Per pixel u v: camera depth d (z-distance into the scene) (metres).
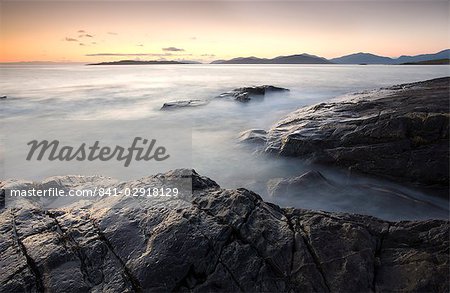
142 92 36.75
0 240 5.56
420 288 4.66
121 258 5.20
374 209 9.48
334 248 5.34
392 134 10.83
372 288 4.78
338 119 13.68
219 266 5.04
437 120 10.35
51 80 57.88
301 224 6.01
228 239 5.45
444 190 9.88
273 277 4.92
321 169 11.41
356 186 10.47
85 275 4.96
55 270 4.97
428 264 4.98
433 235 5.71
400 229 5.96
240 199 6.46
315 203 9.66
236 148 13.98
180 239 5.32
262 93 27.89
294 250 5.33
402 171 10.23
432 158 10.03
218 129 18.05
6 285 4.68
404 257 5.27
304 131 12.80
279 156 12.26
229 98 26.34
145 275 4.83
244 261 5.09
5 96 31.62
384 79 50.88
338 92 32.19
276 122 17.55
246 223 5.79
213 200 6.57
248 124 19.05
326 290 4.73
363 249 5.30
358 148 10.96
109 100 30.56
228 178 11.57
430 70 81.50
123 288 4.70
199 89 39.62
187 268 4.96
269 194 10.24
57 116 22.86
